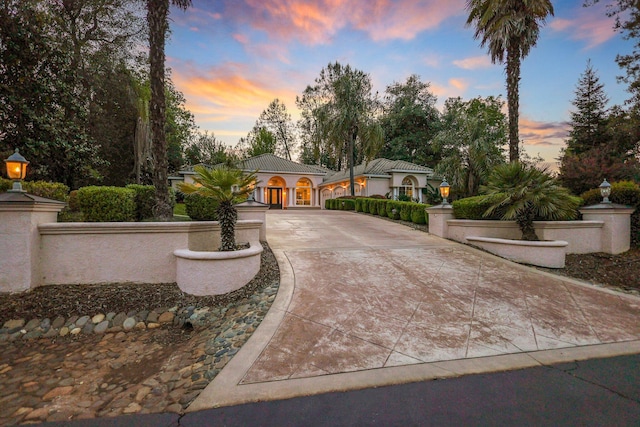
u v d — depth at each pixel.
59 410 2.40
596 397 2.34
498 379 2.60
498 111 32.78
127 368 3.14
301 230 10.45
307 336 3.40
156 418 2.21
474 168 16.17
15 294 4.41
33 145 8.46
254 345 3.22
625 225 7.31
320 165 42.97
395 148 33.72
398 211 13.64
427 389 2.45
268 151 43.72
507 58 11.33
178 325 4.22
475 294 4.78
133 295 4.72
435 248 7.76
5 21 7.83
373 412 2.15
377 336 3.41
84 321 4.18
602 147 17.70
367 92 21.86
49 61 8.86
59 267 4.84
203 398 2.38
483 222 8.11
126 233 5.10
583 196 8.57
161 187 6.99
